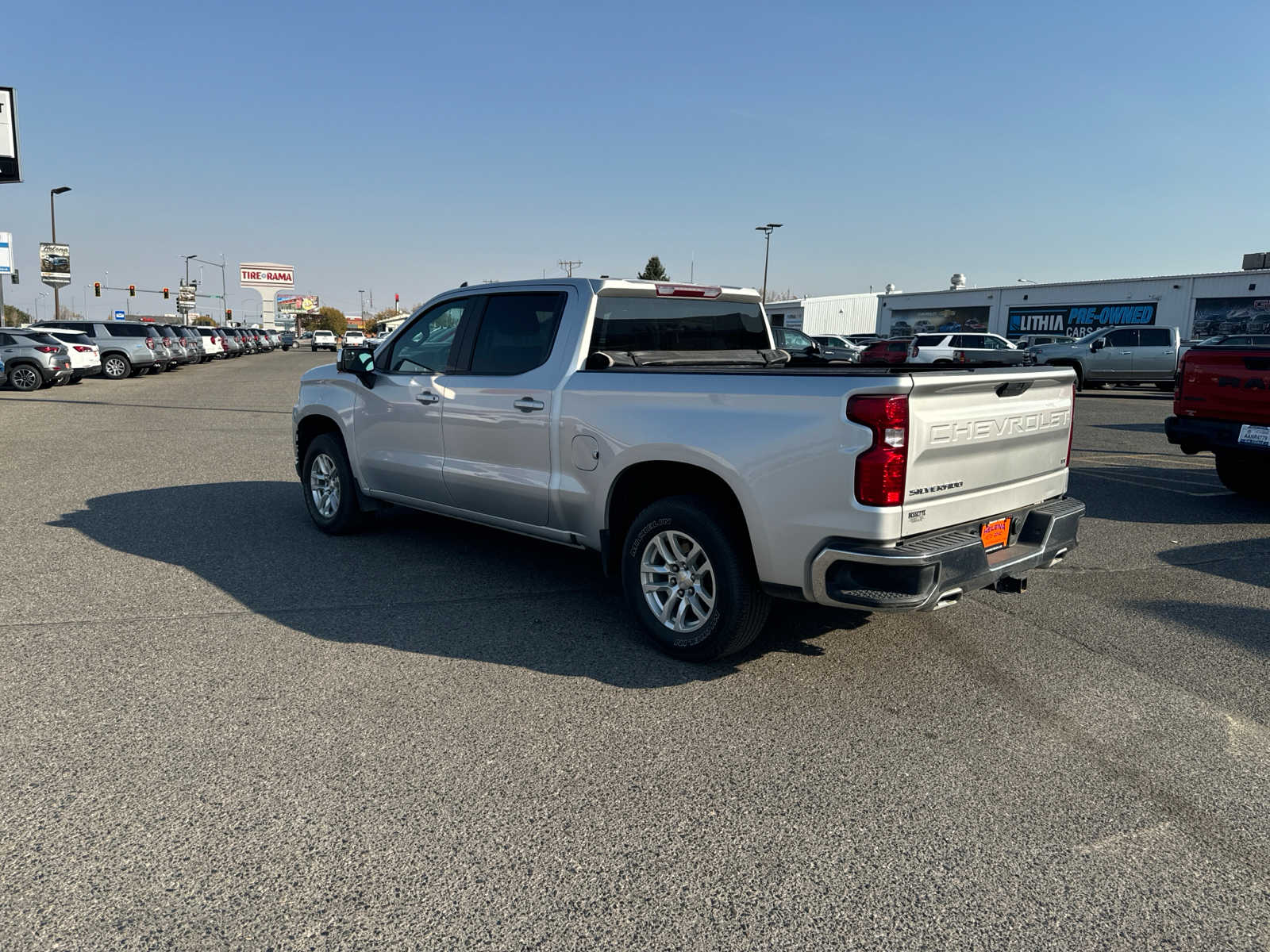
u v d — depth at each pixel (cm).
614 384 431
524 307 498
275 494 822
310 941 229
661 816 289
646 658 423
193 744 332
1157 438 1362
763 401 370
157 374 3102
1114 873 263
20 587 522
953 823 288
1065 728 357
